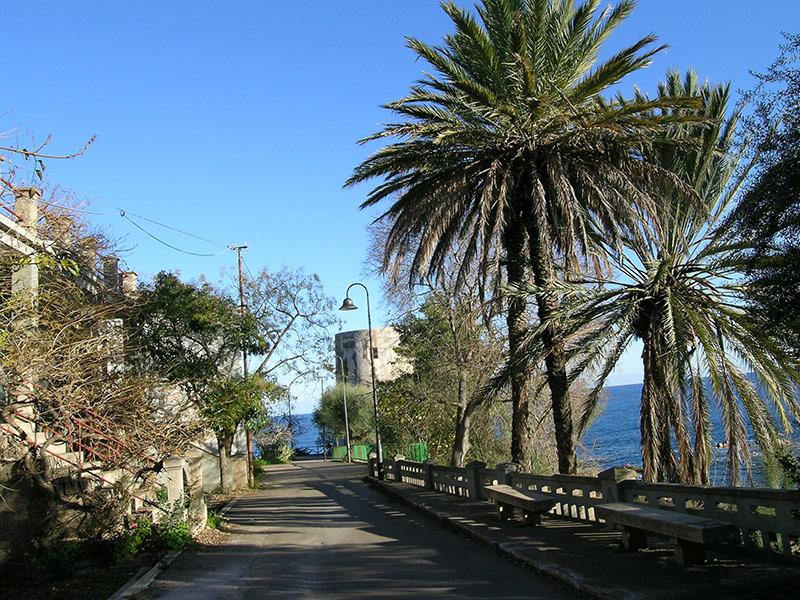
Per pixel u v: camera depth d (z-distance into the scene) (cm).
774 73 727
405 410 2984
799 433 1360
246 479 2934
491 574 852
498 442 2855
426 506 1611
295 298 2811
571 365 1744
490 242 1425
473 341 2392
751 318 899
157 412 1532
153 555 1088
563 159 1404
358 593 823
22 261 1088
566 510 1212
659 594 651
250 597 845
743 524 783
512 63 1387
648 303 1413
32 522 1020
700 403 1271
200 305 2394
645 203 1308
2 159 858
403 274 2497
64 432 1159
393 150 1514
